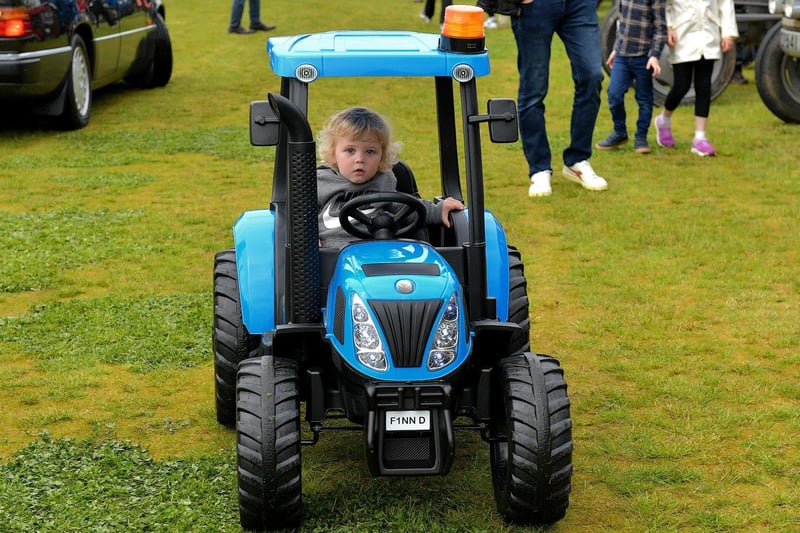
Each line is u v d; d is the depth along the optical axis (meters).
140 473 4.44
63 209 8.83
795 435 4.86
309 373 4.04
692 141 11.06
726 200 9.07
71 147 11.27
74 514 4.06
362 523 4.04
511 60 16.45
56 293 6.85
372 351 3.83
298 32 20.34
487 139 11.68
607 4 23.56
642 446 4.73
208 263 7.46
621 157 10.69
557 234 8.17
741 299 6.70
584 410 5.16
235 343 4.71
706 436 4.84
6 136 11.78
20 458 4.55
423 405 3.79
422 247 4.28
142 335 6.09
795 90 11.89
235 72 16.30
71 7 11.70
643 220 8.45
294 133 3.91
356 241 4.35
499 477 4.08
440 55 4.27
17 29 10.83
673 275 7.14
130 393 5.36
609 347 5.95
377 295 3.90
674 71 10.56
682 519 4.13
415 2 25.59
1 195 9.29
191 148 11.23
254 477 3.77
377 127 4.52
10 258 7.48
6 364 5.72
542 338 6.12
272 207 4.77
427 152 10.94
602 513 4.18
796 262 7.43
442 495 4.29
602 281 7.06
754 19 13.89
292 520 3.93
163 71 14.97
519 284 5.00
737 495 4.34
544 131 9.19
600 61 9.04
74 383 5.43
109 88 15.09
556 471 3.81
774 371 5.62
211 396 5.34
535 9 8.73
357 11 23.62
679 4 10.29
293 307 4.05
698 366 5.65
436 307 3.89
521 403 3.84
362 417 3.94
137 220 8.52
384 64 4.27
